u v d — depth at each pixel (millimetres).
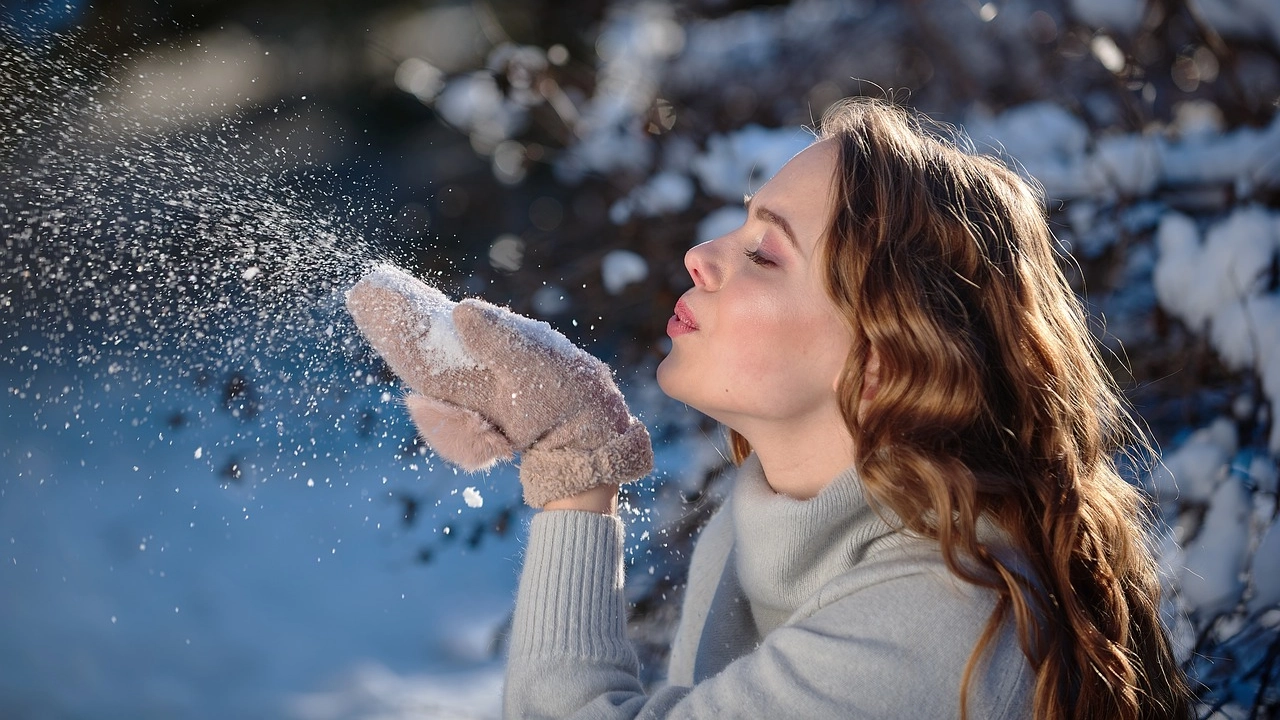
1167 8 3027
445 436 1279
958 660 1138
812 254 1299
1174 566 2164
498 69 3717
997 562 1175
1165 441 2639
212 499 5199
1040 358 1338
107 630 4145
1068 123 3061
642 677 2504
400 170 8219
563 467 1308
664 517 2576
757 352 1289
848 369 1261
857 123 1374
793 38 5926
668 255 3197
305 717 3582
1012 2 3838
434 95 4355
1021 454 1296
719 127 3777
